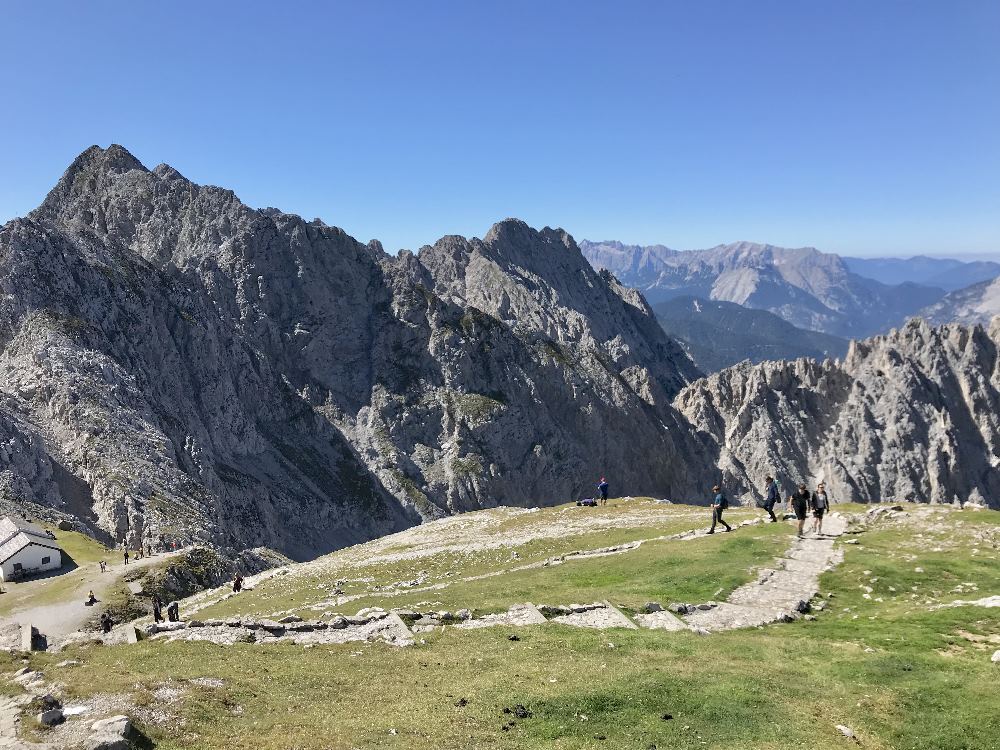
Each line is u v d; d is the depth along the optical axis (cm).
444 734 1878
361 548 9381
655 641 2669
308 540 19612
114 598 7844
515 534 7144
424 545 7881
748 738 1847
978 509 4547
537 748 1808
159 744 1739
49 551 9175
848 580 3441
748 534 4591
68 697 2006
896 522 4466
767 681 2195
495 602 3697
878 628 2728
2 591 8319
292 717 2022
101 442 13950
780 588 3412
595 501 8381
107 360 16525
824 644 2592
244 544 14512
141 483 13575
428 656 2667
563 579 4281
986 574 3272
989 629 2562
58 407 14500
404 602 4212
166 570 8938
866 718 1966
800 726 1902
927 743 1831
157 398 17812
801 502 4388
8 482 11831
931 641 2502
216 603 6719
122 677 2222
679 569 3956
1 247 17338
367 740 1828
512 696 2142
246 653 2783
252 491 18625
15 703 1961
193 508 14050
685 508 7431
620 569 4256
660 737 1867
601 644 2655
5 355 15775
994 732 1827
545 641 2752
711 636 2767
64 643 3381
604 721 1970
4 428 12794
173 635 3275
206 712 2008
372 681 2405
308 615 4581
